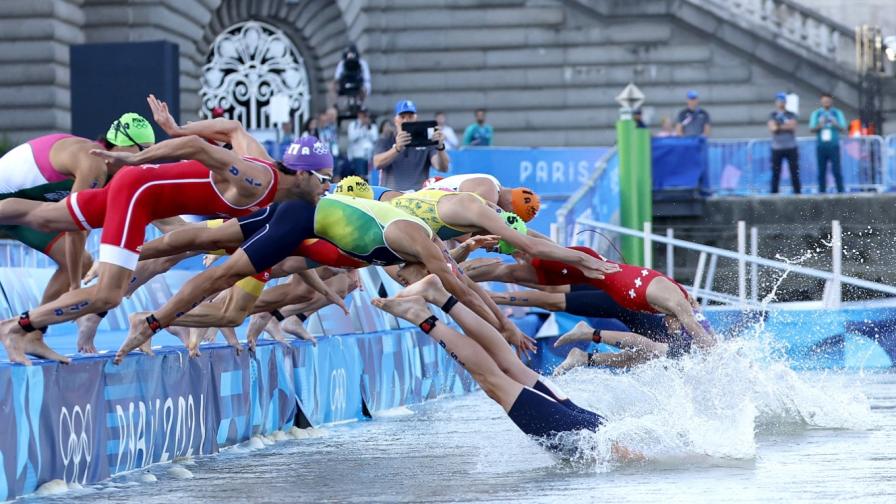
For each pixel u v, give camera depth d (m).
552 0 59.84
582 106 59.97
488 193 18.34
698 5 59.22
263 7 57.78
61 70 50.38
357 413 22.36
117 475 15.10
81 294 14.21
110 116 27.02
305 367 20.22
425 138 26.61
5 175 15.53
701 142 45.44
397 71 60.06
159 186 14.63
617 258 40.34
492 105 60.06
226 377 17.81
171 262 16.88
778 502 12.38
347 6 58.66
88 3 52.59
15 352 13.90
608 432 15.45
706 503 12.39
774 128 46.34
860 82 57.41
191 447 16.83
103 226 14.76
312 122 41.88
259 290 16.23
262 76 58.44
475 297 15.88
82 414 14.46
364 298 24.45
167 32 53.84
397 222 15.40
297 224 15.19
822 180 46.44
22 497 13.38
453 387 28.31
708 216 45.78
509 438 18.62
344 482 14.44
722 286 42.91
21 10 49.47
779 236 44.84
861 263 44.16
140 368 15.70
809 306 32.84
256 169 14.81
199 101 56.84
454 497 13.14
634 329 21.25
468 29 59.97
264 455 17.22
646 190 42.91
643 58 59.72
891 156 46.66
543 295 21.25
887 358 31.66
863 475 14.06
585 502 12.59
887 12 64.12
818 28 59.12
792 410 20.02
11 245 26.53
